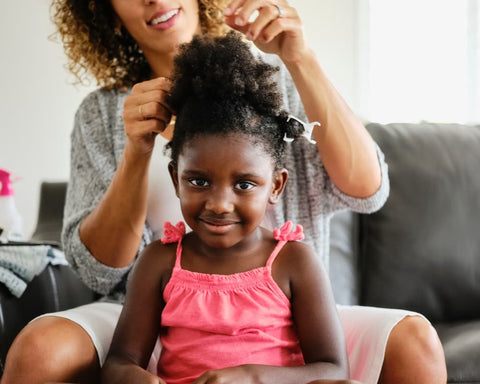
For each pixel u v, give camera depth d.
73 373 0.82
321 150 1.07
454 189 1.44
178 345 0.83
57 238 1.65
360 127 1.08
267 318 0.82
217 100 0.81
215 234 0.79
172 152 0.86
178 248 0.88
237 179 0.78
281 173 0.87
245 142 0.78
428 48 3.15
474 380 1.09
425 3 3.13
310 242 1.15
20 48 2.65
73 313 0.91
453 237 1.41
